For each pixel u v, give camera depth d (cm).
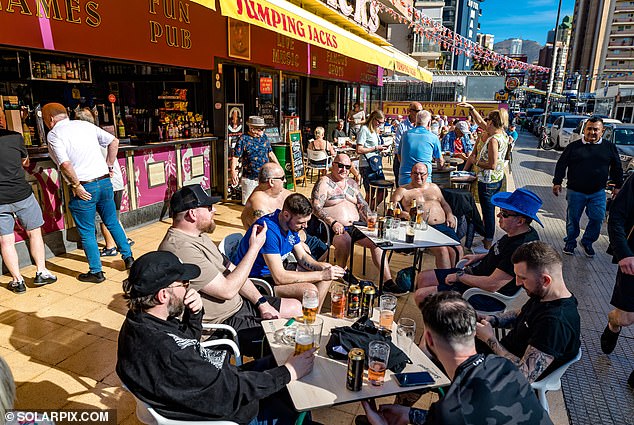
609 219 328
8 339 338
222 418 178
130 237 585
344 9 780
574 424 277
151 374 169
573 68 10688
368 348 216
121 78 864
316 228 486
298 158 959
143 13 593
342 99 1558
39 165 475
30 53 565
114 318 376
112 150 466
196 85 780
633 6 9038
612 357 357
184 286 195
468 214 587
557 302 218
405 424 210
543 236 695
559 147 2069
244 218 445
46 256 496
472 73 2427
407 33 2328
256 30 857
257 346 268
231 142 795
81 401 273
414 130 577
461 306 168
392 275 509
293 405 181
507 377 150
